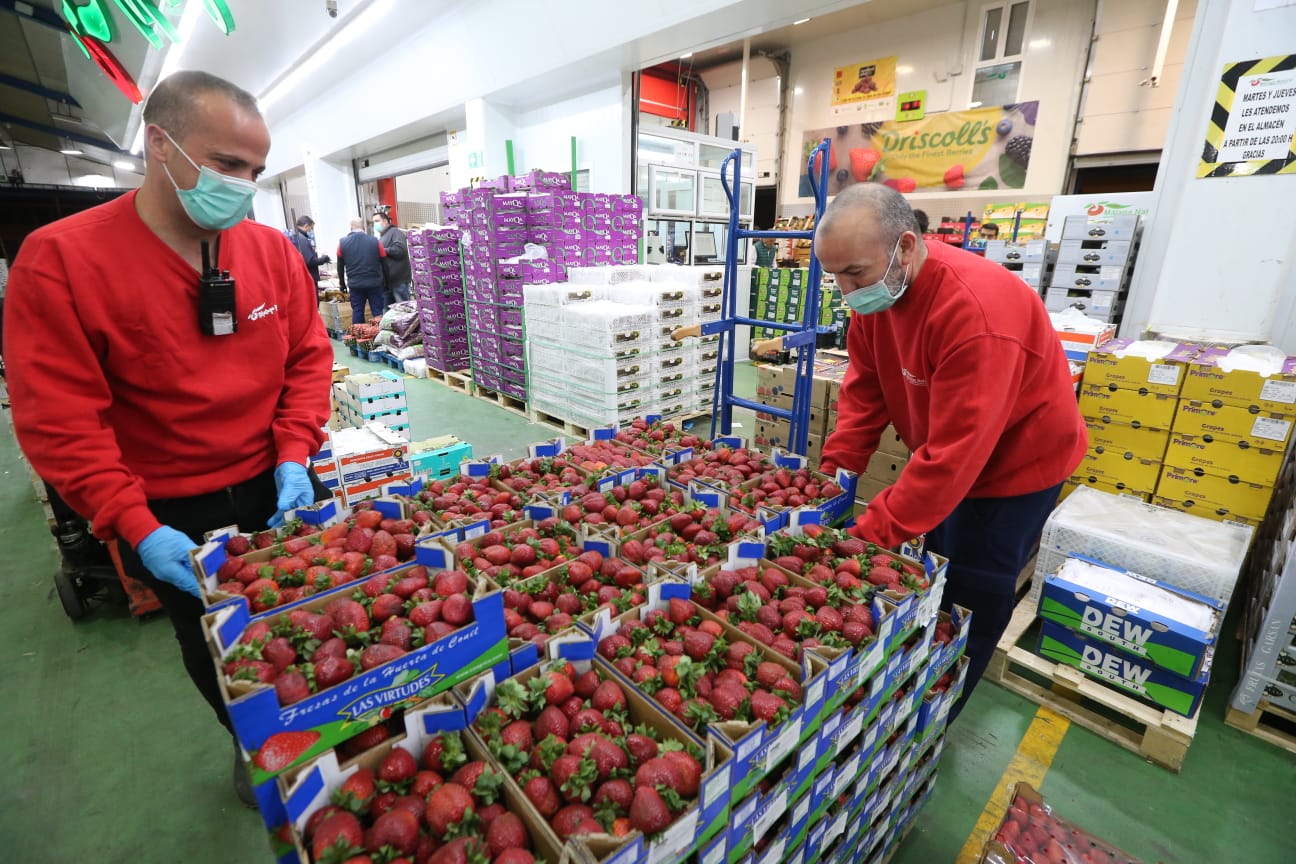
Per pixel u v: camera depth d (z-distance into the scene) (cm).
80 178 2203
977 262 171
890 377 209
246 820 201
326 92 1130
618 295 513
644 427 297
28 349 141
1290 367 291
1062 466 191
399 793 99
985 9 948
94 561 301
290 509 173
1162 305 358
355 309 959
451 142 966
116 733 235
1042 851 155
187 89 137
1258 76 308
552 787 99
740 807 108
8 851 190
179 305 158
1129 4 830
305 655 111
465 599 119
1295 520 241
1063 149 921
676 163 764
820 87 1167
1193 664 212
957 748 231
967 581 209
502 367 613
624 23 571
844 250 166
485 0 690
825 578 159
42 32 977
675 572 153
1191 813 204
